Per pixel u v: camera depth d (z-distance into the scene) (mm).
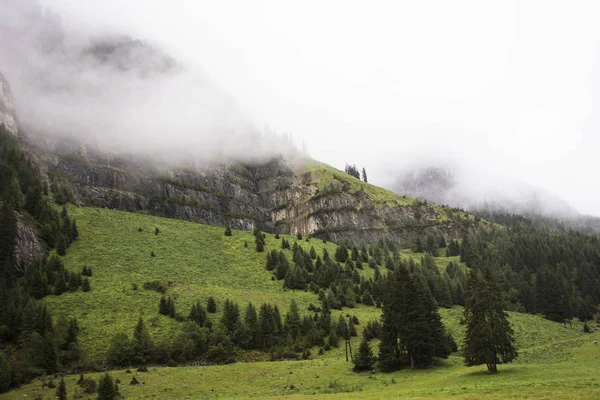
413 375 75562
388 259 194125
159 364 90938
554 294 144250
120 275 134250
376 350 98438
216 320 113375
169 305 114250
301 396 57906
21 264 122312
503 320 65812
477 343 66062
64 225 157875
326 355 101688
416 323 82688
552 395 39656
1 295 96688
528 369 64625
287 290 148875
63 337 89688
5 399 65375
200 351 98562
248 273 161875
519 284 163625
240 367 87188
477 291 67500
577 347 88500
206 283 142625
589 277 172875
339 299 142125
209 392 69562
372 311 137625
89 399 64375
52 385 71375
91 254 148500
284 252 188750
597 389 41281
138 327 96062
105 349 91312
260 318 112938
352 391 63906
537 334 117688
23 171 188250
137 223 198625
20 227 131625
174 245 178500
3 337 87938
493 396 42281
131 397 66438
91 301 112438
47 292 113375
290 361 94875
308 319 116812
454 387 54312
